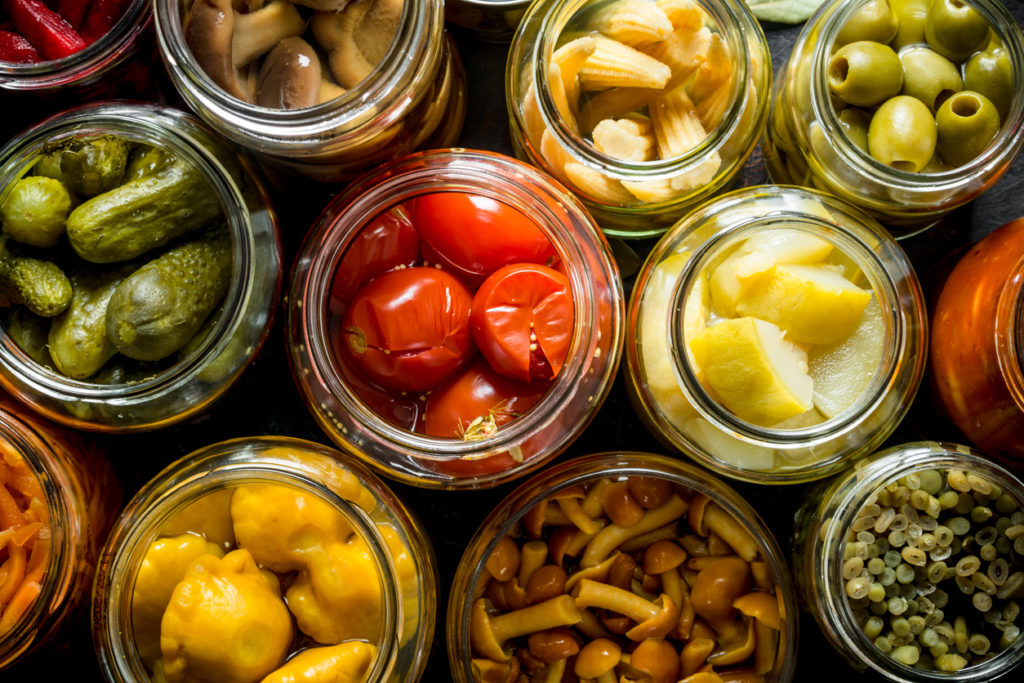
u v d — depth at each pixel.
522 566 0.39
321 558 0.36
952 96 0.36
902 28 0.37
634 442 0.42
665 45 0.36
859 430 0.37
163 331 0.35
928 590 0.38
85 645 0.41
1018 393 0.36
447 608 0.40
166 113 0.38
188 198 0.36
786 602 0.37
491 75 0.43
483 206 0.36
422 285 0.36
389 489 0.39
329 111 0.34
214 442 0.42
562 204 0.37
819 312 0.35
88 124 0.36
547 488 0.37
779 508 0.42
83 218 0.35
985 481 0.37
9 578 0.37
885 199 0.37
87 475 0.39
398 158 0.38
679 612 0.38
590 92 0.37
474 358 0.37
